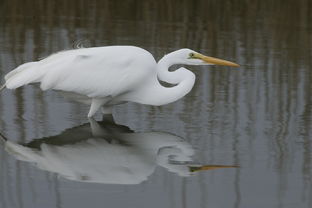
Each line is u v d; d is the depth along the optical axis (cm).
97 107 1362
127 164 1079
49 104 1452
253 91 1595
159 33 2262
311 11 2753
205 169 1058
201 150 1162
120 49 1355
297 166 1074
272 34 2333
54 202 894
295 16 2672
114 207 877
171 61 1389
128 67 1343
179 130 1287
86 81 1314
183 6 2822
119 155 1131
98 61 1326
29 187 955
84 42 2003
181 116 1395
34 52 1877
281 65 1877
